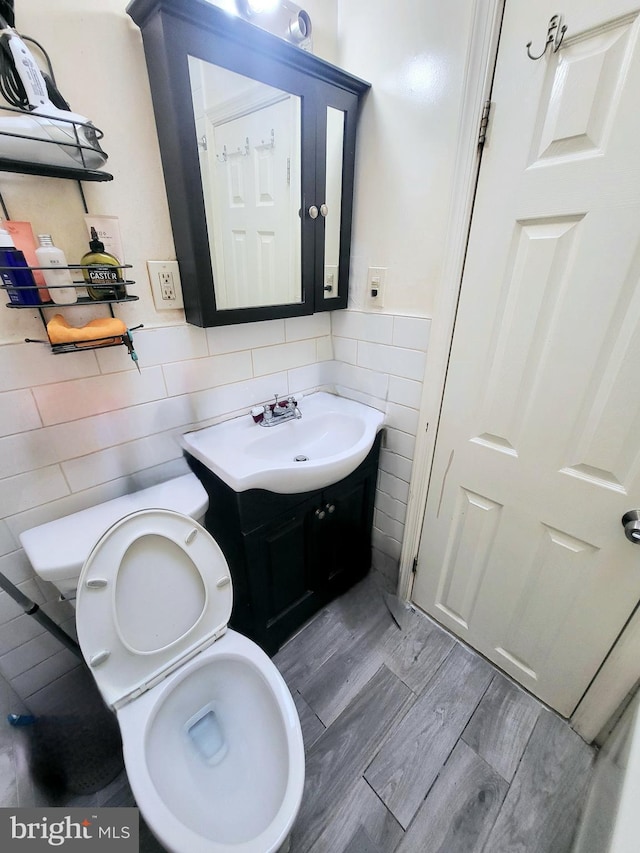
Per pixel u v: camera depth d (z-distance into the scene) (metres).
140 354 1.06
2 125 0.66
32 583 1.02
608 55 0.71
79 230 0.88
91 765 1.02
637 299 0.79
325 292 1.33
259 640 1.33
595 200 0.79
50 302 0.82
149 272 1.01
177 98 0.83
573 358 0.91
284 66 0.96
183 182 0.90
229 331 1.23
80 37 0.78
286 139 1.05
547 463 1.03
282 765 0.82
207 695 1.01
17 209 0.80
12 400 0.88
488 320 1.04
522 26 0.80
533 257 0.91
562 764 1.10
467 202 0.99
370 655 1.41
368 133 1.17
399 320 1.28
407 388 1.33
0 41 0.65
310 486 1.15
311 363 1.53
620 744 0.95
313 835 0.97
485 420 1.13
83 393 0.98
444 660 1.40
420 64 0.99
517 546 1.17
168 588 0.94
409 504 1.46
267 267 1.14
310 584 1.45
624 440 0.88
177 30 0.78
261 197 1.06
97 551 0.83
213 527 1.30
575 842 0.91
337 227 1.27
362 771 1.09
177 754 0.91
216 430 1.28
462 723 1.20
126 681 0.89
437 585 1.48
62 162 0.74
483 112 0.90
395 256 1.22
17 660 1.04
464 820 0.99
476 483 1.21
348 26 1.14
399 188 1.14
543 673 1.22
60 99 0.75
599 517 0.96
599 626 1.04
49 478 0.98
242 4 0.93
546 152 0.83
